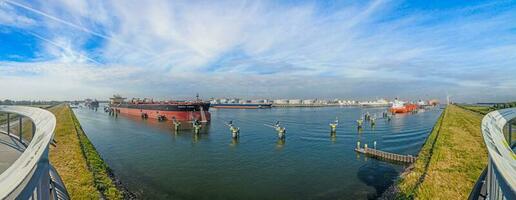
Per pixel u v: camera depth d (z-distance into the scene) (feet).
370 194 83.20
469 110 297.12
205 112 304.91
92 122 314.14
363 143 171.01
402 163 119.14
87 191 61.98
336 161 124.16
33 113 81.35
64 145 113.80
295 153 141.08
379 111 620.08
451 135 127.24
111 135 203.21
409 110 550.77
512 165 28.19
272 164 118.83
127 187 87.92
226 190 87.56
